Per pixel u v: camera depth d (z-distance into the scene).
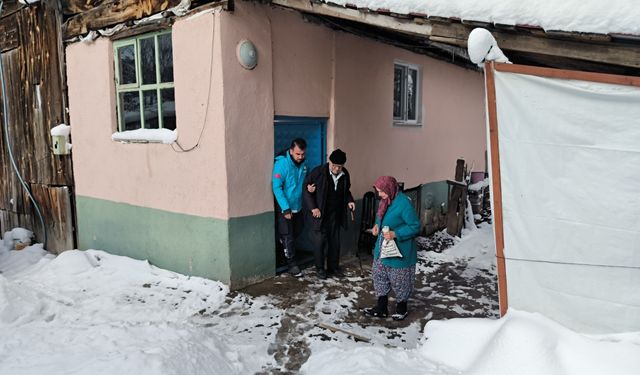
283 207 5.09
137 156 5.59
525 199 2.94
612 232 2.74
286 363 3.43
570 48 3.03
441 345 3.21
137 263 5.65
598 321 2.82
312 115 5.62
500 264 3.04
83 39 5.99
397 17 3.71
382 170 6.92
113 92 5.86
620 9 2.85
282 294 4.80
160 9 5.05
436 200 8.51
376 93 6.62
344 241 6.15
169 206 5.31
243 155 4.81
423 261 6.18
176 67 4.97
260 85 4.91
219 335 3.76
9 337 3.50
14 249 7.46
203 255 5.03
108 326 3.63
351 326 4.06
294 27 5.26
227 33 4.54
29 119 7.29
